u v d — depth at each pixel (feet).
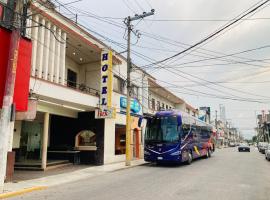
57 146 69.62
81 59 76.33
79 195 32.58
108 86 66.23
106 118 67.77
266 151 90.53
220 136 320.09
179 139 63.87
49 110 58.03
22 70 41.01
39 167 56.24
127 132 66.18
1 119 34.32
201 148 83.92
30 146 66.33
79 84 73.20
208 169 58.70
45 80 50.11
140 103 93.81
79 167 61.77
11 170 41.34
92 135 69.10
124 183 40.91
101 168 60.08
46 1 50.93
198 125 82.07
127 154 65.21
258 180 45.06
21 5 36.91
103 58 67.87
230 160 83.56
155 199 30.22
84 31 67.05
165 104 136.05
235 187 38.11
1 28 38.52
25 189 35.14
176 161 63.31
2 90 38.11
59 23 56.18
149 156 65.46
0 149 33.58
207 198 30.96
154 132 66.18
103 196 31.81
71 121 71.41
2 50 38.50
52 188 37.63
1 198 31.45
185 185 39.01
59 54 56.75
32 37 49.73
